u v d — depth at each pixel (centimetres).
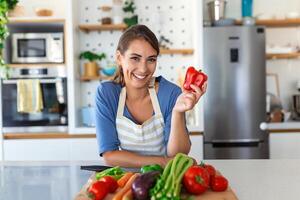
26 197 119
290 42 397
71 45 352
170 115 164
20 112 353
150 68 150
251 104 347
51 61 357
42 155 350
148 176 104
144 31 147
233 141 348
